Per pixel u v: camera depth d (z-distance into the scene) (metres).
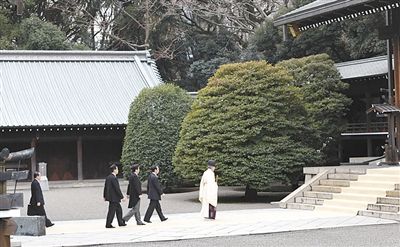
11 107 33.78
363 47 38.06
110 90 36.84
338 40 41.09
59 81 37.00
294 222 14.95
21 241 12.48
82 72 38.22
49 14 52.06
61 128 33.34
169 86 28.09
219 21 52.97
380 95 32.50
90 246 11.95
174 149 26.69
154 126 26.81
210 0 51.50
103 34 53.00
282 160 21.59
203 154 21.88
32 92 35.53
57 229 14.73
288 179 21.80
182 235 13.12
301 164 21.84
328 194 18.27
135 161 26.80
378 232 12.98
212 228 14.17
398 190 16.41
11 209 5.68
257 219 15.81
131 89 37.12
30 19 46.91
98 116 34.12
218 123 21.92
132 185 15.22
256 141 21.80
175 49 52.28
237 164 21.55
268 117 21.80
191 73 50.25
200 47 51.56
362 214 16.19
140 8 50.00
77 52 39.34
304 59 28.98
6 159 5.93
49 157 34.09
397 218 15.07
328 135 27.67
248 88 22.12
